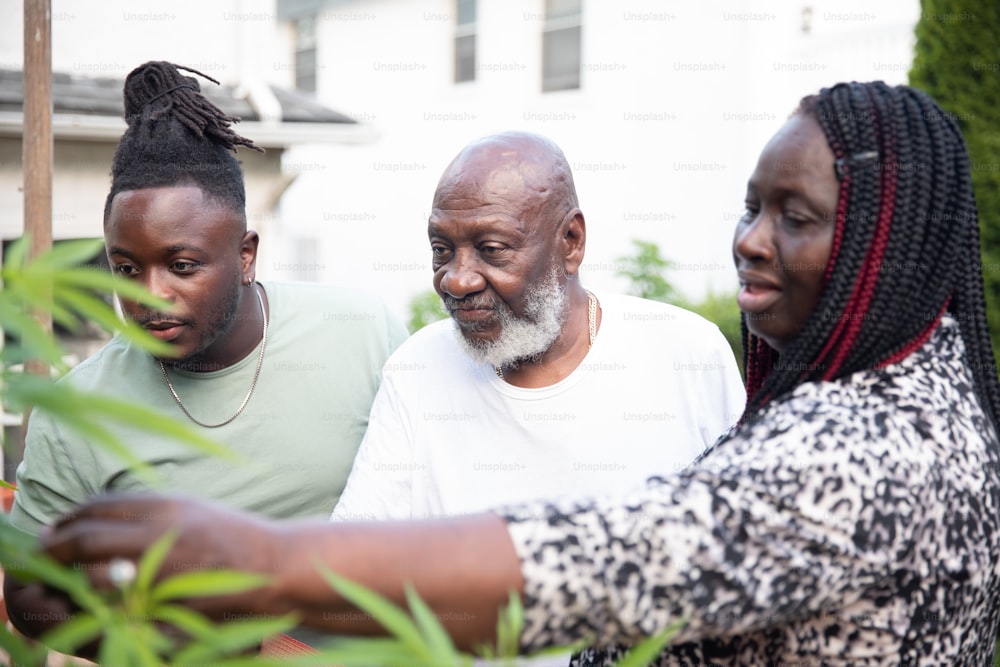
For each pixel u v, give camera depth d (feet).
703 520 2.99
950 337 3.67
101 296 14.08
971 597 3.36
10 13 16.30
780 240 3.57
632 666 2.72
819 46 24.94
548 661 5.90
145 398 6.92
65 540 2.70
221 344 6.82
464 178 6.12
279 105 18.78
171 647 2.80
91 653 4.57
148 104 6.44
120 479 6.78
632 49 27.84
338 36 36.40
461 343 6.36
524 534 2.95
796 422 3.20
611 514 2.99
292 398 7.13
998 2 13.55
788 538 3.05
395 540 2.91
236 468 7.00
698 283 26.66
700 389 6.72
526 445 6.55
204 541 2.74
